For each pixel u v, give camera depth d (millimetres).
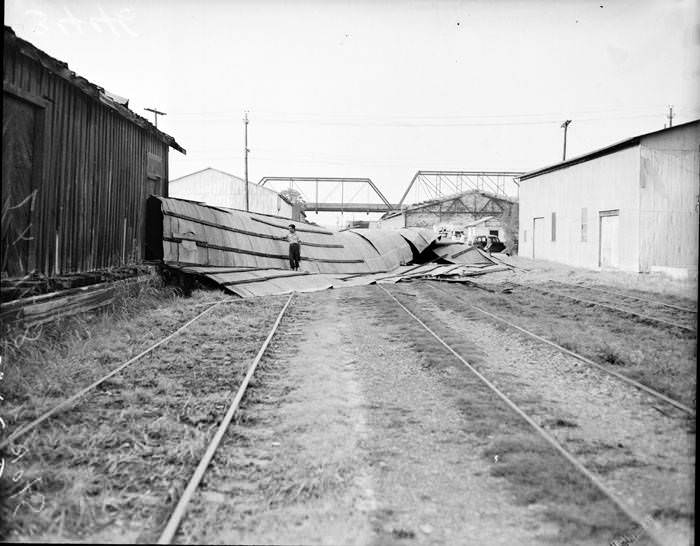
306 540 3691
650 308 13391
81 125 10758
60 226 9914
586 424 5766
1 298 7535
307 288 17969
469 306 13820
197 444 5066
